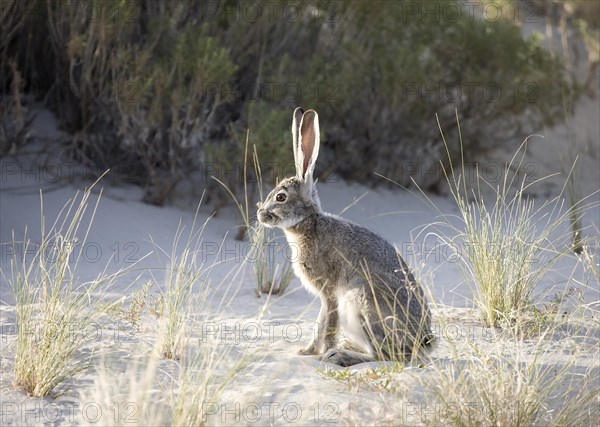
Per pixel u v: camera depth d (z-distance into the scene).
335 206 20.06
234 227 17.27
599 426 8.10
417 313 9.95
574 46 27.83
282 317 12.05
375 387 8.68
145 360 9.47
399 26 21.95
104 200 17.53
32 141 18.89
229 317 11.85
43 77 20.31
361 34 21.36
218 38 18.19
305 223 10.48
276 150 17.67
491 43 22.09
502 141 22.73
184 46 17.86
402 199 21.09
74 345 9.62
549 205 20.31
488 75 21.97
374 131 21.47
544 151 23.56
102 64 17.91
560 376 8.73
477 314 11.80
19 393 8.52
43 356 8.70
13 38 19.78
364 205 20.28
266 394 8.60
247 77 20.11
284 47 20.78
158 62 18.23
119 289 12.91
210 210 18.62
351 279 10.12
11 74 19.77
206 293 11.18
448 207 20.50
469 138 22.31
